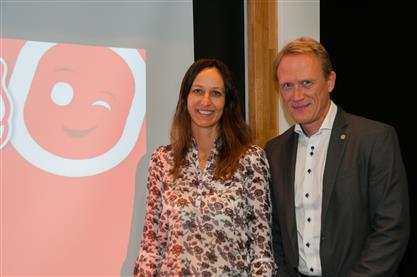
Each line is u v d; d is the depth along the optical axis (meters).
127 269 2.74
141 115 2.79
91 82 2.69
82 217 2.66
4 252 2.52
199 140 2.25
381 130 1.89
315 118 1.96
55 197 2.61
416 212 2.65
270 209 2.12
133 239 2.76
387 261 1.77
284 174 2.10
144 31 2.81
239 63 3.16
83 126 2.67
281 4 3.14
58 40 2.64
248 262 2.06
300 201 2.02
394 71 2.78
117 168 2.74
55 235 2.61
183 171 2.17
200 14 3.07
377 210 1.84
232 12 3.14
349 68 3.13
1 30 2.55
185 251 2.03
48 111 2.61
